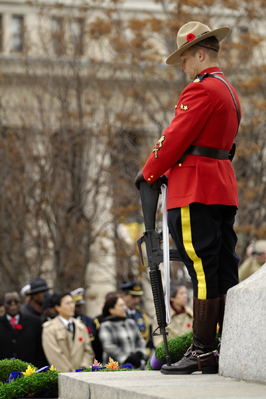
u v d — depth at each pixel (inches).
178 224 524.1
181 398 353.4
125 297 1306.6
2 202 2148.1
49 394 630.5
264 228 2021.4
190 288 1900.8
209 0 2065.7
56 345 1066.7
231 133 538.9
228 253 545.0
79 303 1325.0
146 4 2600.9
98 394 444.1
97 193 2129.7
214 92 518.6
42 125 2162.9
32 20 2368.4
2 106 2181.3
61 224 2114.9
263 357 421.1
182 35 550.3
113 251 2263.8
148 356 1152.8
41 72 2207.2
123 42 2139.5
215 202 516.1
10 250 2138.3
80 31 2252.7
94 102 2183.8
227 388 397.1
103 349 1072.8
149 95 2175.2
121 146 2218.3
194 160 522.9
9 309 1178.0
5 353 1149.1
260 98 2161.7
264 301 429.7
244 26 2225.6
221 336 507.8
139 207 2190.0
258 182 2103.8
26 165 2145.7
